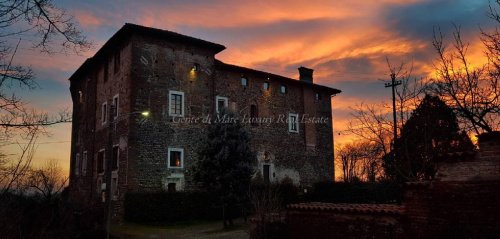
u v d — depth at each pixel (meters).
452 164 7.88
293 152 35.06
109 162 18.44
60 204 11.12
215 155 21.77
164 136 26.78
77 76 37.19
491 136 7.38
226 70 31.22
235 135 22.41
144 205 23.56
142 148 25.72
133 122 25.61
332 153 38.50
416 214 8.30
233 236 18.38
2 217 6.37
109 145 18.66
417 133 12.18
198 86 29.12
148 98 26.50
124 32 26.80
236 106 31.36
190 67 28.89
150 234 20.31
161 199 23.98
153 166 25.98
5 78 5.38
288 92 35.94
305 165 35.81
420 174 11.64
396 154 12.80
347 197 29.66
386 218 8.80
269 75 33.88
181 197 24.67
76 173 34.94
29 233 8.88
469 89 10.35
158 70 27.25
